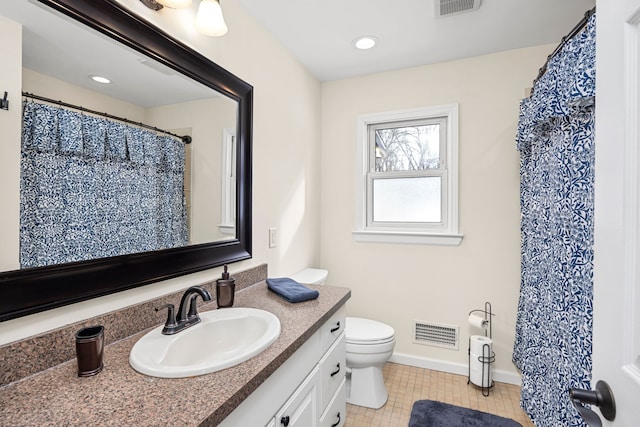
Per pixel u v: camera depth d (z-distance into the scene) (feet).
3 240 2.72
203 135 4.88
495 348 7.63
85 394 2.54
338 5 5.78
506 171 7.52
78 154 3.29
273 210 6.85
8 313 2.72
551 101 4.63
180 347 3.58
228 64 5.43
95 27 3.35
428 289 8.25
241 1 5.66
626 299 1.90
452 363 8.01
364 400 6.69
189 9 4.64
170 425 2.18
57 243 3.10
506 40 6.99
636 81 1.86
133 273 3.82
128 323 3.71
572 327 4.42
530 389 6.03
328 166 9.23
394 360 8.54
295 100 7.77
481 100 7.72
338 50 7.41
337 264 9.16
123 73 3.71
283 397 3.52
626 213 1.91
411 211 8.66
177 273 4.41
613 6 2.07
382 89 8.64
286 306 4.85
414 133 8.66
